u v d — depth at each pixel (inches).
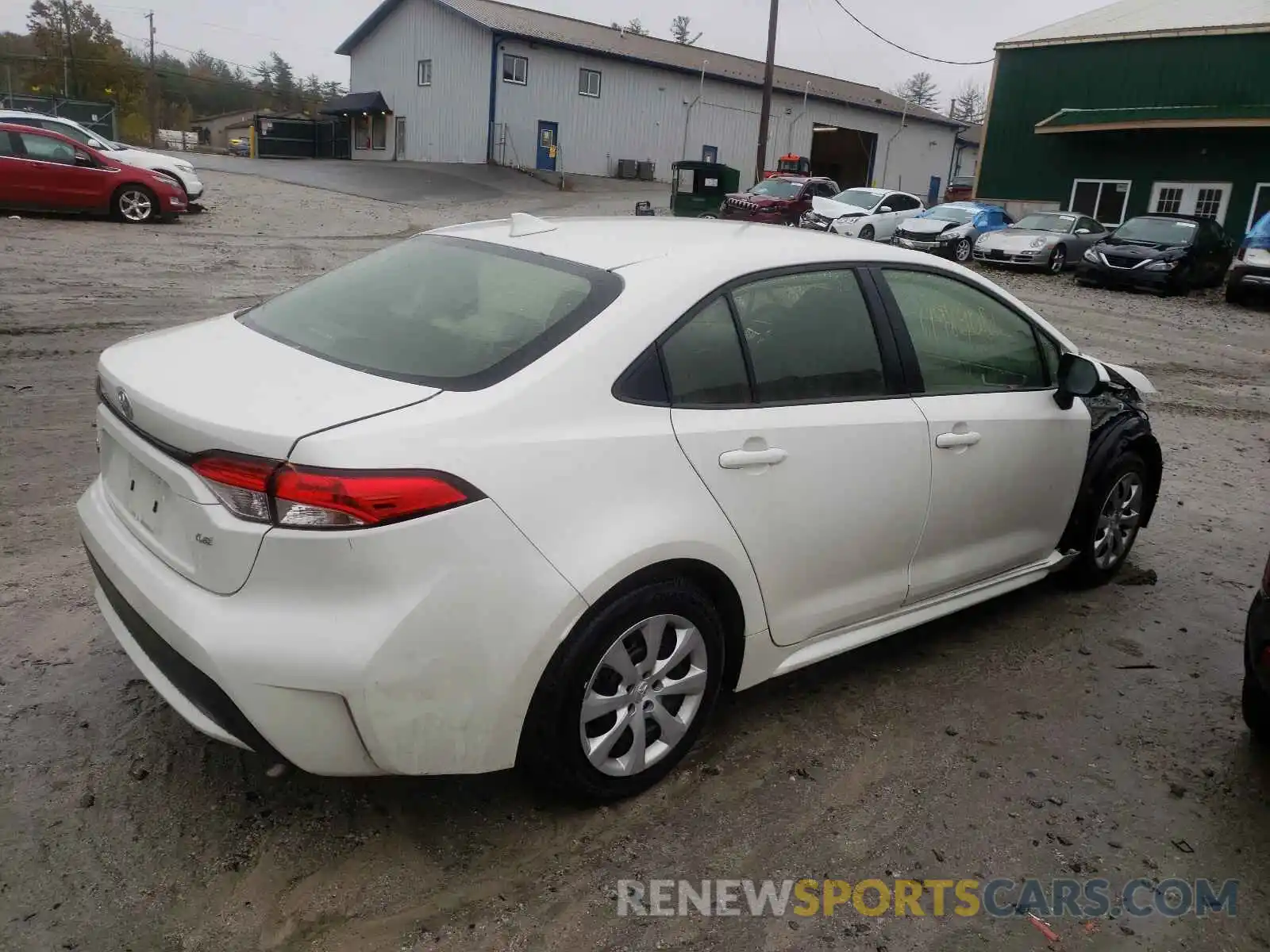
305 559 89.0
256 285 458.3
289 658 89.4
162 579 98.3
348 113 1800.0
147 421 99.6
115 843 104.2
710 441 111.9
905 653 159.8
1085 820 119.3
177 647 95.0
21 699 127.9
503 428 97.1
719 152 1737.2
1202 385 404.2
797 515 121.9
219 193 918.4
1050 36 1137.4
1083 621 174.6
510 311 111.4
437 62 1568.7
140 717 126.1
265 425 90.4
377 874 102.7
